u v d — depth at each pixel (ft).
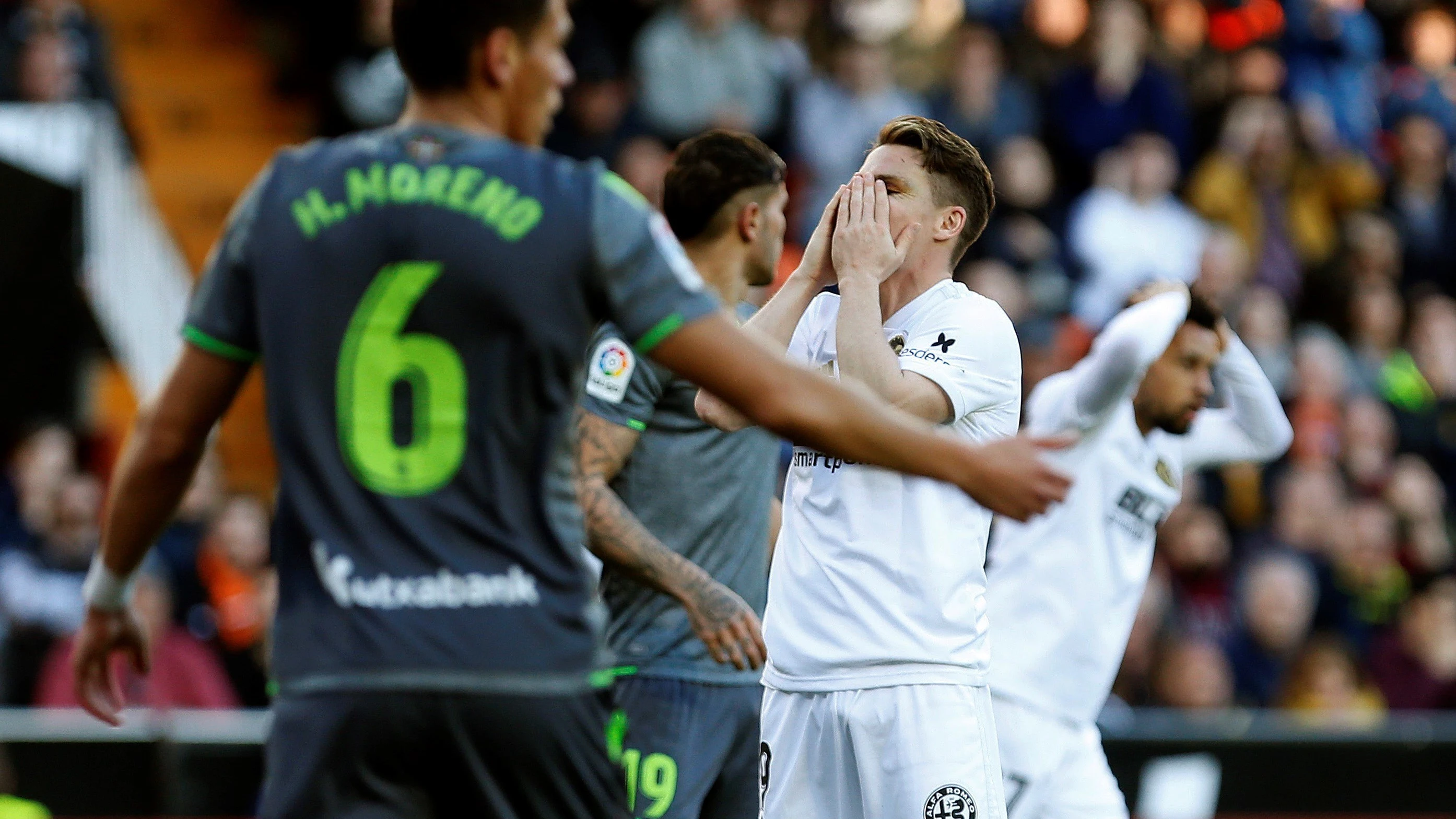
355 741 26.66
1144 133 129.59
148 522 29.17
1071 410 50.08
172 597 84.53
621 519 43.37
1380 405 120.26
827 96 123.54
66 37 107.14
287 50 143.64
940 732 41.75
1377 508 110.01
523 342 27.04
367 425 27.12
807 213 120.06
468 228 27.12
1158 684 92.58
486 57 28.30
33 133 98.32
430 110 28.55
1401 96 147.74
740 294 47.67
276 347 27.50
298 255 27.48
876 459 26.58
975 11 133.49
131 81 141.59
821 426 26.53
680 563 43.29
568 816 27.58
